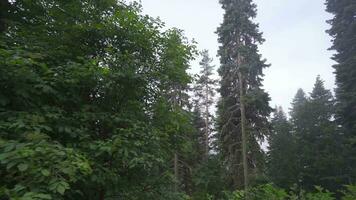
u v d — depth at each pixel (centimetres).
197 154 3353
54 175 412
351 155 3212
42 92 591
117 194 667
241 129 2670
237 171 2638
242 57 2691
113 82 627
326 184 3212
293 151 3562
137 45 721
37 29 703
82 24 684
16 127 490
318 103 4097
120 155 584
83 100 664
